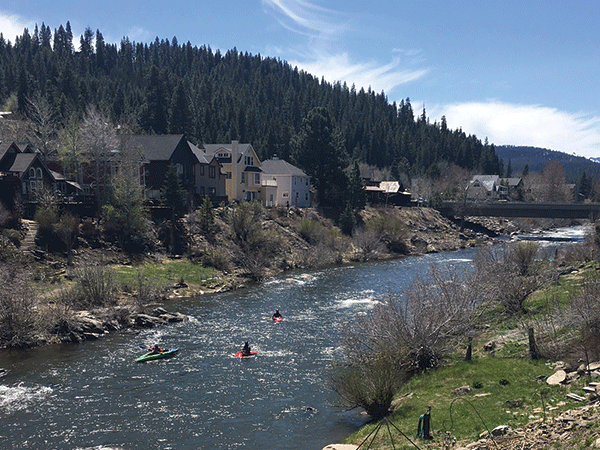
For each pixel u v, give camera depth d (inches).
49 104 3619.6
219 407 936.9
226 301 1801.2
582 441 590.6
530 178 6993.1
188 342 1330.0
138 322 1482.5
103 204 2319.1
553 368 928.3
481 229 4532.5
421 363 1040.2
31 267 1663.4
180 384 1046.4
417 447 679.7
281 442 801.6
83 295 1553.9
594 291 1048.2
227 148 3410.4
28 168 2142.0
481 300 1298.0
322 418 889.5
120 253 2052.2
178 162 2778.1
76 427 855.1
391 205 4370.1
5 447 786.8
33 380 1064.2
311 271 2490.2
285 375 1093.1
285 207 3270.2
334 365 1113.4
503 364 989.2
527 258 1831.9
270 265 2458.2
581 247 2242.9
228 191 3361.2
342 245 3002.0
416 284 1316.4
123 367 1144.2
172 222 2374.5
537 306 1370.6
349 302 1785.2
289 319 1551.4
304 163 3875.5
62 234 1894.7
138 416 898.7
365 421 872.3
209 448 785.6
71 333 1341.0
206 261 2209.6
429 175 6333.7
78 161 2551.7
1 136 2792.8
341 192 3713.1
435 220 4320.9
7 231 1800.0
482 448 637.3
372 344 1050.1
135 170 2472.9
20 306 1305.4
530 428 676.7
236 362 1176.2
